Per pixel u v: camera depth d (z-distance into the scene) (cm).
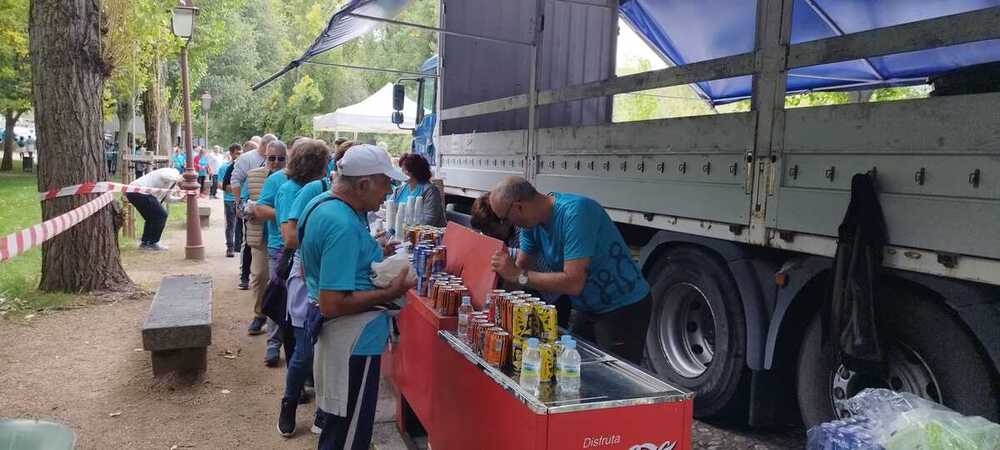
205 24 2356
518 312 270
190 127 1004
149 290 736
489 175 619
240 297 753
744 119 347
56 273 702
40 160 688
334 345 296
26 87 2677
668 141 396
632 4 660
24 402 435
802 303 351
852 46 296
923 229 268
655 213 407
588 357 291
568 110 651
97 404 437
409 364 379
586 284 343
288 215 437
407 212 528
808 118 313
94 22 692
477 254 354
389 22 578
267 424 415
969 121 251
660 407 242
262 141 809
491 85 708
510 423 248
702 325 439
